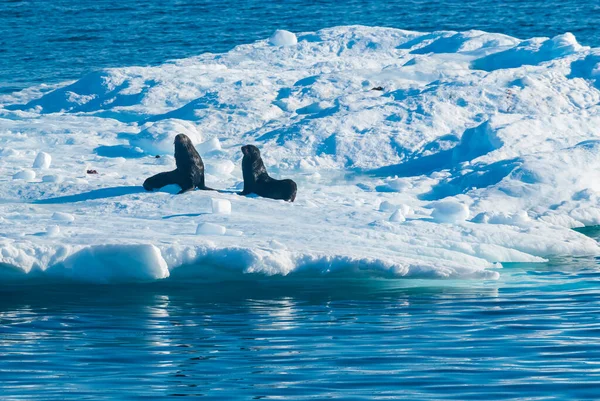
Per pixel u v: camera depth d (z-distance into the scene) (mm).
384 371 38188
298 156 98875
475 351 41062
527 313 48406
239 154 97875
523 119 98438
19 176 81938
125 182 80250
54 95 130875
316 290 54156
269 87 122250
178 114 115188
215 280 56281
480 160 89500
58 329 45469
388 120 105000
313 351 41312
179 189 75375
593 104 108562
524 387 35938
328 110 109438
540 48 127438
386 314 48344
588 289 54375
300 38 156500
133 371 38531
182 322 46812
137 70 135125
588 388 35719
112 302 51125
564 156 83312
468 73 120438
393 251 59750
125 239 58000
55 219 65250
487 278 57000
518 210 76500
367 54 147375
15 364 39531
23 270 54062
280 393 35531
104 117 118562
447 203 69438
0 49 182250
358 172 95438
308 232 62781
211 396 35250
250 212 69000
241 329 45375
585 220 75562
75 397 35125
